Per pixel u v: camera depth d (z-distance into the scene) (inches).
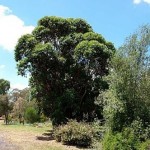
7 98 2196.1
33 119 1993.1
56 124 1192.8
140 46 754.2
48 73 1262.3
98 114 1208.8
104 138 761.0
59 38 1333.7
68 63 1286.9
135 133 701.9
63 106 1213.1
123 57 751.1
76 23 1373.0
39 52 1183.6
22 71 1222.9
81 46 1190.9
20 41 1245.1
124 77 741.9
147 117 732.0
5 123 2183.8
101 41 1283.2
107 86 1186.6
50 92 1298.0
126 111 737.6
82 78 1275.8
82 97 1246.9
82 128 993.5
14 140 1075.3
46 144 992.2
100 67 1225.4
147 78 738.2
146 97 737.0
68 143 1005.8
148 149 664.4
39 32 1318.9
